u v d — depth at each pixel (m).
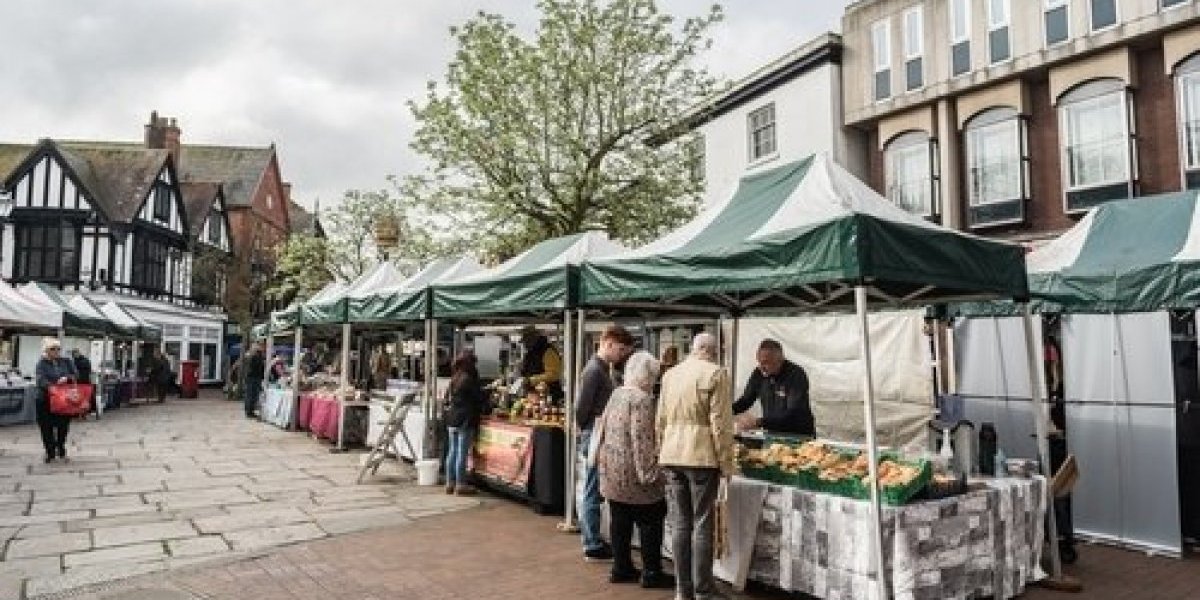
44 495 8.47
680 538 4.88
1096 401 6.78
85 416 18.09
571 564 5.83
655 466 5.18
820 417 10.54
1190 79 13.12
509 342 19.00
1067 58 14.41
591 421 6.27
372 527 7.01
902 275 4.43
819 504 4.71
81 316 17.34
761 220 5.34
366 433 12.80
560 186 15.46
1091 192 14.27
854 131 18.36
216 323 39.12
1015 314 7.04
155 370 25.58
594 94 15.30
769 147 20.00
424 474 9.18
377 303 11.01
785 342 11.12
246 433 15.08
